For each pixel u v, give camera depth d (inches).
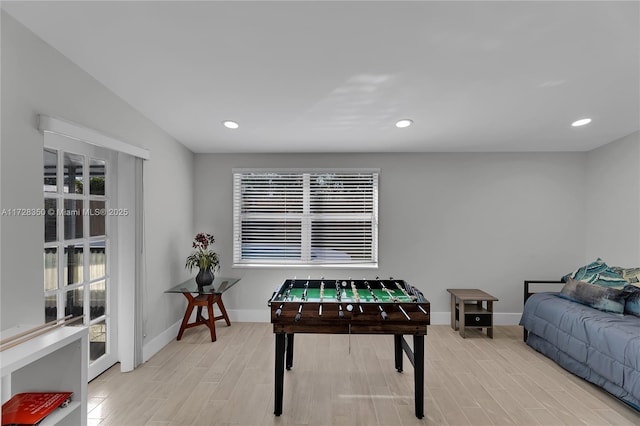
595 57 79.0
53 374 68.6
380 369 120.3
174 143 151.3
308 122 127.7
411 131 138.5
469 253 174.2
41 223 75.6
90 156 105.3
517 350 140.1
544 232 172.7
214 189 177.6
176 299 154.4
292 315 93.0
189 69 87.5
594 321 112.7
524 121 125.6
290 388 106.5
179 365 122.3
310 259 177.6
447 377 115.5
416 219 175.2
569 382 112.7
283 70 87.1
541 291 172.1
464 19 65.0
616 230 151.5
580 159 171.5
